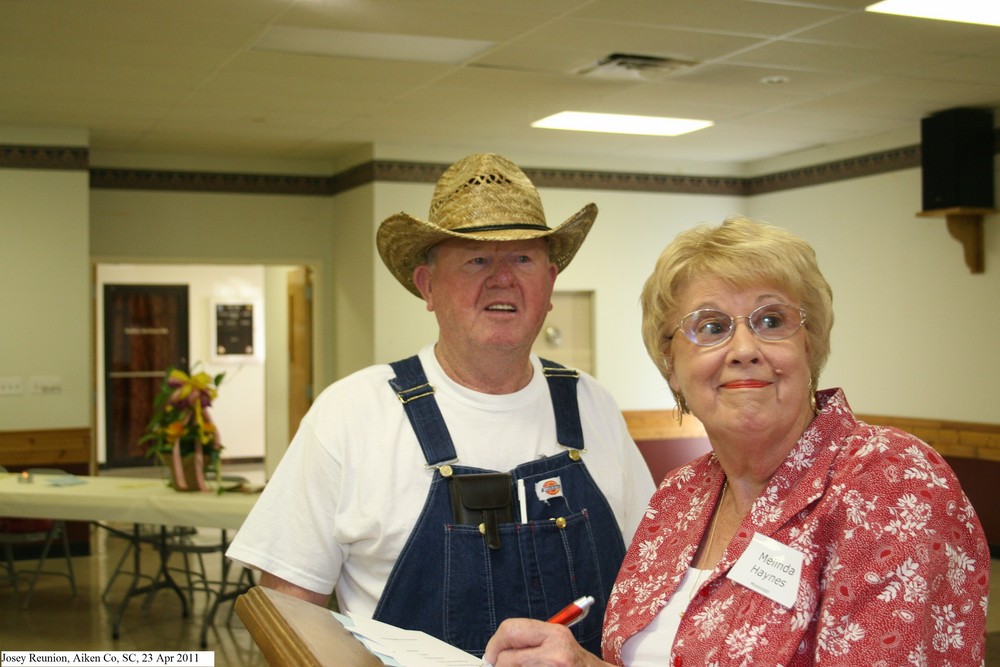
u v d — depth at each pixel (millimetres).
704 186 9695
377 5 4664
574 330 9297
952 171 7188
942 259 7684
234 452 13531
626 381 9344
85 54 5520
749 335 1340
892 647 1113
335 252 9320
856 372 8523
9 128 7566
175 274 13266
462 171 1931
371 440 1863
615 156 9281
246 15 4812
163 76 6039
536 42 5344
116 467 12969
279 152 8836
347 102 6793
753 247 1353
